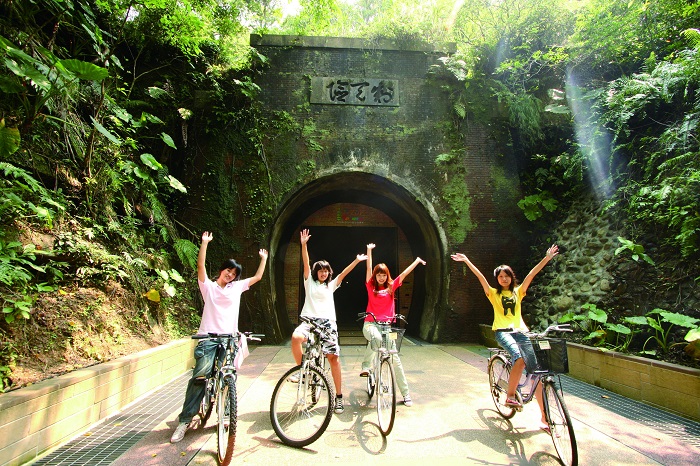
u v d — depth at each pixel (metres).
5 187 4.41
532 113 8.64
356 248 14.42
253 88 8.62
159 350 4.76
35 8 5.68
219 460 2.75
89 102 6.35
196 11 8.43
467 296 8.62
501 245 8.79
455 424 3.60
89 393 3.38
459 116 9.02
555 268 7.54
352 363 6.41
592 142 7.18
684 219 5.07
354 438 3.27
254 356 6.92
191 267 7.38
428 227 9.20
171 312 6.45
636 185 6.30
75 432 3.18
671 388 3.94
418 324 9.95
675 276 5.17
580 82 8.53
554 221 8.41
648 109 6.64
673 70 5.89
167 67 8.71
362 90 9.07
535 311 7.47
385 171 8.83
